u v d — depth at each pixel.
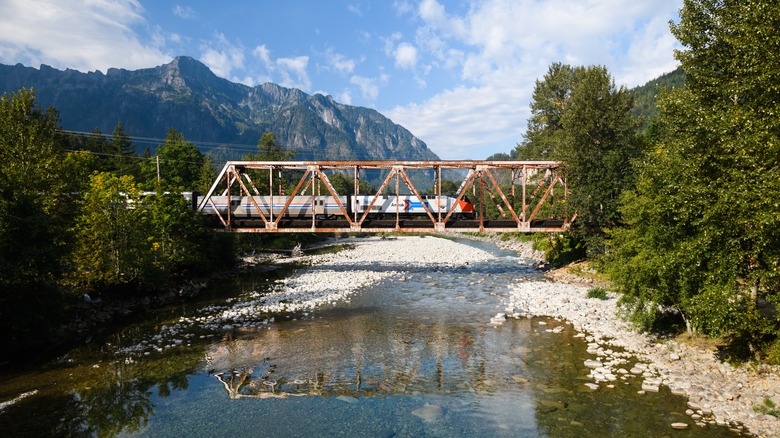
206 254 40.53
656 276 17.58
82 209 27.59
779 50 13.73
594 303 26.94
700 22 22.30
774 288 14.12
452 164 39.72
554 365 17.11
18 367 17.73
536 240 57.50
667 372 15.84
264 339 21.20
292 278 39.53
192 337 21.69
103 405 14.17
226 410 13.75
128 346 20.41
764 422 11.93
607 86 36.38
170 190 36.81
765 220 11.88
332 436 12.05
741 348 15.89
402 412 13.45
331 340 20.95
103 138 105.69
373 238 92.00
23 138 27.28
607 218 34.59
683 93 22.33
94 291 27.36
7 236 17.78
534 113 60.97
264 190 74.25
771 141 12.43
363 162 40.12
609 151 34.75
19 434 12.27
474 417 13.02
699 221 14.66
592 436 11.71
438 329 22.72
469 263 48.50
